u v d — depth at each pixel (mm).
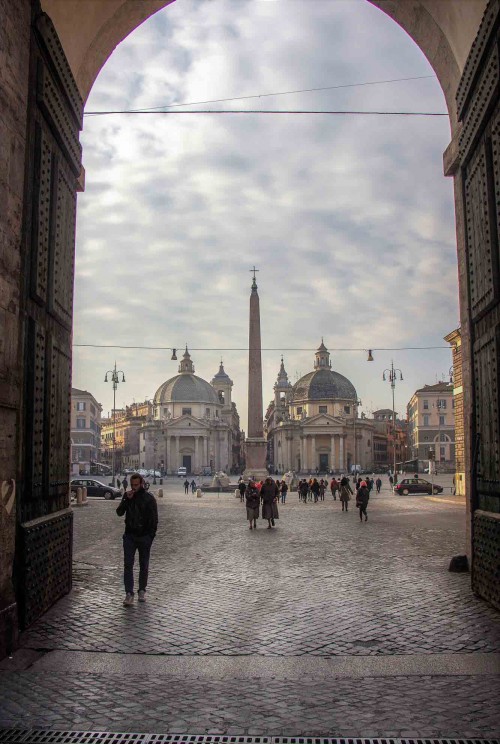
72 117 10797
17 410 7953
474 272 10812
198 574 12938
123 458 176250
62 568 10391
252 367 62406
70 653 7422
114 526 24547
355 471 103188
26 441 8359
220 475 74000
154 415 163500
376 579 12156
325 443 143125
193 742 5180
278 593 10914
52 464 9820
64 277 10609
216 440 156750
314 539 19734
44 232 9188
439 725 5461
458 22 11469
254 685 6426
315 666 7008
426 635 8180
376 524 25453
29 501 8578
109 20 12055
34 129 8695
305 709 5809
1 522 7398
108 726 5449
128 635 8203
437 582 11727
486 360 10039
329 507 38906
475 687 6348
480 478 10641
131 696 6121
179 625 8734
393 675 6711
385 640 7969
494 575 9555
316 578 12367
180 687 6367
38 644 7762
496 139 9234
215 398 165000
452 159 12156
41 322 9172
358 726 5441
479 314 10438
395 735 5277
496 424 9422
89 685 6410
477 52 9711
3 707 5852
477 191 10547
